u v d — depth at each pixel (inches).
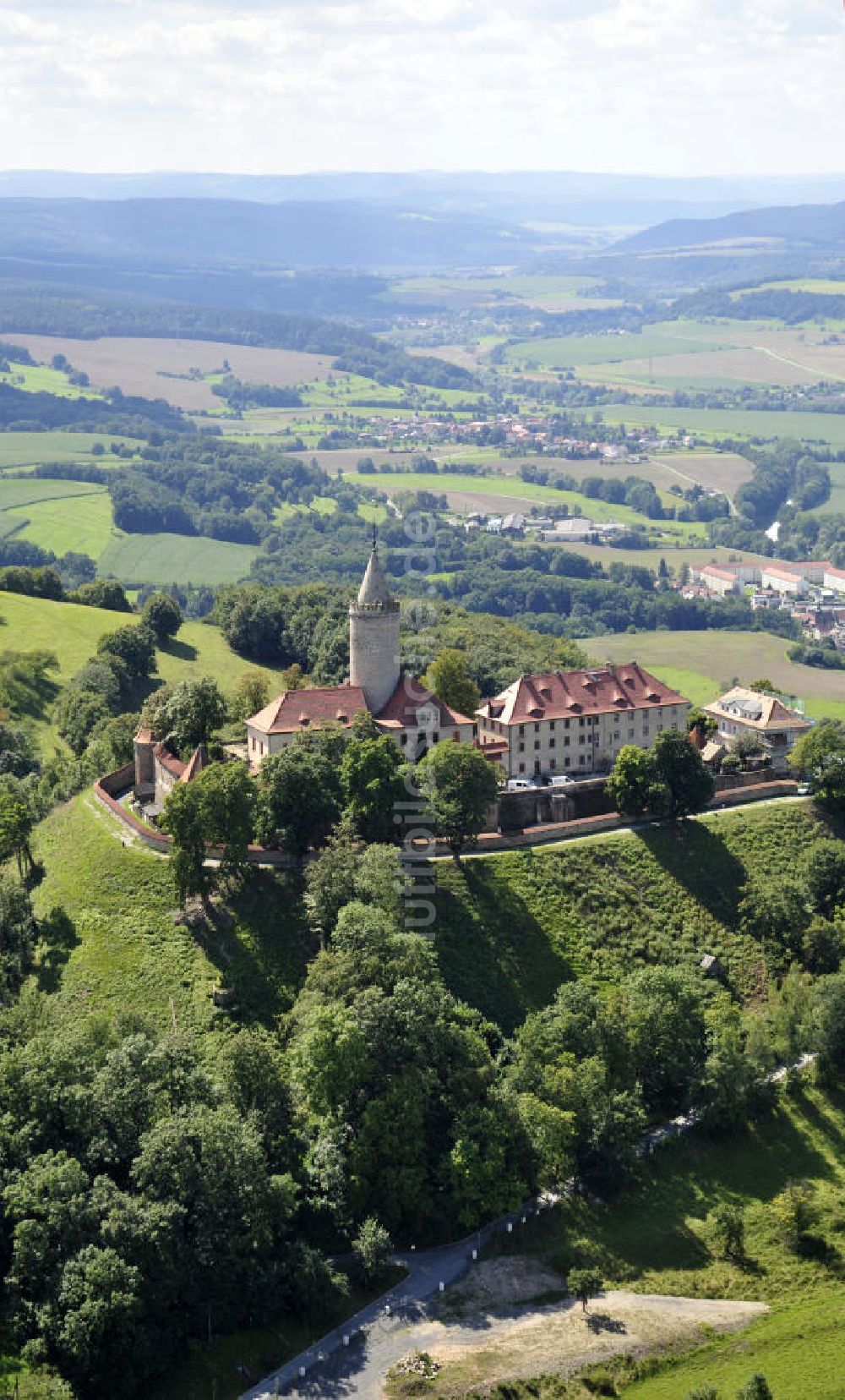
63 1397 4746.6
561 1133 6235.2
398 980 6609.3
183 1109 5812.0
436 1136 6269.7
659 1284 5871.1
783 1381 5246.1
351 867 7199.8
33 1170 5423.2
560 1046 6688.0
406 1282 5787.4
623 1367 5359.3
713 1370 5354.3
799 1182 6530.5
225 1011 6756.9
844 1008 7130.9
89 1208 5305.1
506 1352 5423.2
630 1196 6392.7
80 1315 5024.6
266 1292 5516.7
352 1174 5989.2
